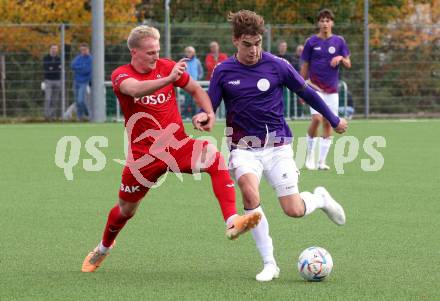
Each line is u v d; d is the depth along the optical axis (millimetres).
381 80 59719
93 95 54375
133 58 15820
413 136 45344
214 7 62250
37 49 56719
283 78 16531
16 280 15422
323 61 33875
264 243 15484
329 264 15109
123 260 17156
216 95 16516
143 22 61750
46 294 14375
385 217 21906
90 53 57312
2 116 56406
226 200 15453
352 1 62750
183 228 20562
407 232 19906
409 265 16469
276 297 14031
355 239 19125
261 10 61688
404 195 25609
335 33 59062
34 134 46719
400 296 14102
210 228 20562
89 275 15836
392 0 64438
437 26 59781
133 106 15742
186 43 58750
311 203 16609
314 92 16688
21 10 60969
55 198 25391
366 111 59031
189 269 16297
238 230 14609
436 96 60094
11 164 33719
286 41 59438
